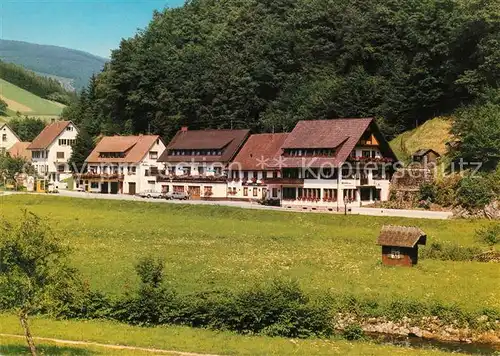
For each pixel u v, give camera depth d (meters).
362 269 55.84
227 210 92.19
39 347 33.50
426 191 93.56
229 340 36.53
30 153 178.25
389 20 130.00
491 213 81.62
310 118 125.44
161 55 162.25
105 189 139.25
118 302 41.47
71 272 32.06
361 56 133.62
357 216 82.31
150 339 36.19
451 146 101.75
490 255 60.44
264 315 38.84
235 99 143.75
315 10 148.00
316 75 137.88
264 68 143.00
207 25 180.38
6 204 106.75
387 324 42.38
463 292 47.41
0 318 40.66
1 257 30.38
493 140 92.06
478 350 38.59
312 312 39.28
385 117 120.44
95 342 35.62
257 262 59.16
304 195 100.44
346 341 37.94
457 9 112.19
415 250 57.50
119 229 79.00
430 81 115.81
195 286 49.38
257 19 169.12
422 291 47.88
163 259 60.28
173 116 149.88
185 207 96.12
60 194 117.44
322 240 71.69
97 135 172.62
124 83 164.88
